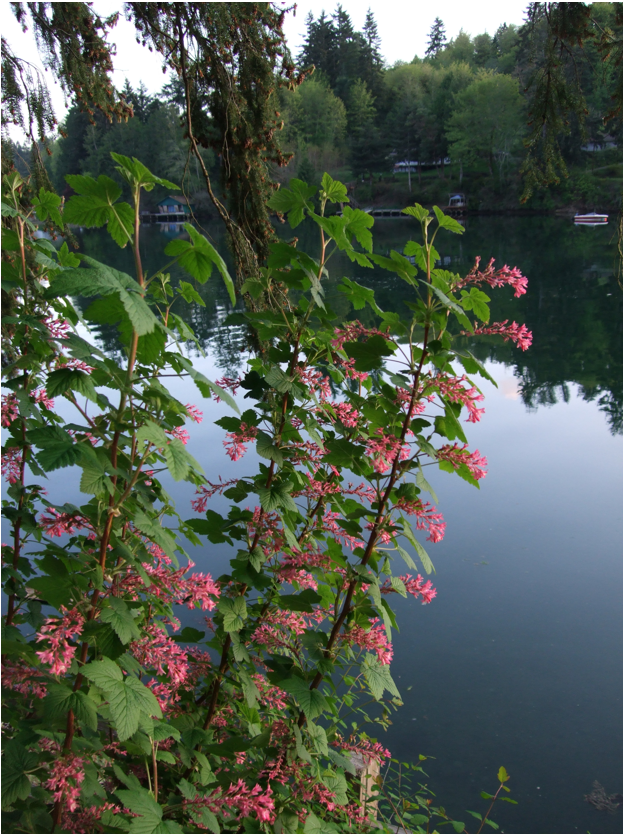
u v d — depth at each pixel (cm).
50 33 432
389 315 197
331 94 5006
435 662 513
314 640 188
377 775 272
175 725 189
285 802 183
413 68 6312
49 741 149
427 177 5475
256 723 212
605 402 1159
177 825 143
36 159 454
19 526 173
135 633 141
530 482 847
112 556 158
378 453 198
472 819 369
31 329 166
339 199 196
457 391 184
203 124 447
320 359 213
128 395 148
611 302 1831
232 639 184
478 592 606
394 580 196
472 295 192
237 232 439
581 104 504
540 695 471
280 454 194
